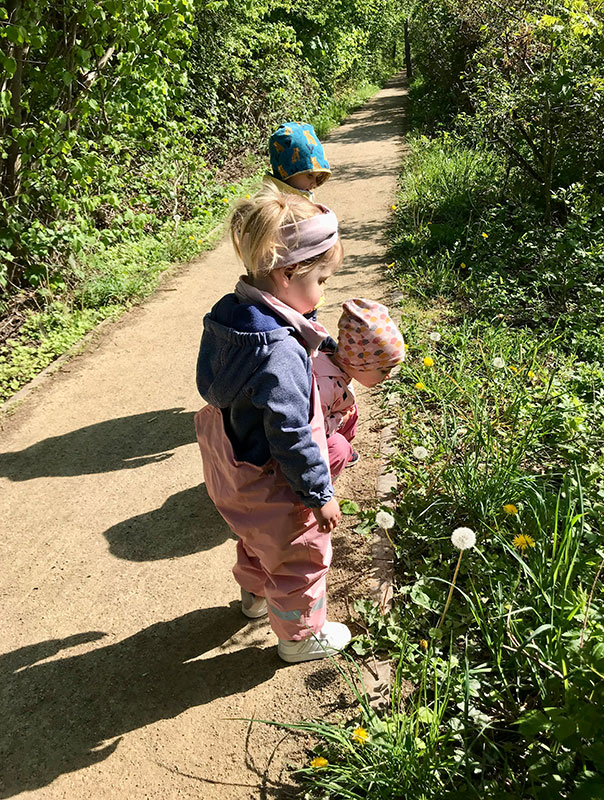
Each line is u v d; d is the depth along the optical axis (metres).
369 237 7.59
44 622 2.85
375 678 2.37
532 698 2.15
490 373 4.05
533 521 2.77
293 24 18.11
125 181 8.18
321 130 16.02
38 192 6.46
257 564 2.53
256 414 2.01
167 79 8.15
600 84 6.15
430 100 16.52
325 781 2.03
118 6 6.02
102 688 2.51
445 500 3.07
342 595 2.75
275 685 2.43
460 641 2.44
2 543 3.37
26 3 5.61
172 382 4.94
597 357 4.26
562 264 5.39
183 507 3.52
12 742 2.35
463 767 1.95
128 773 2.20
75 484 3.81
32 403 4.80
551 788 1.80
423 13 16.20
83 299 6.34
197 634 2.71
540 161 6.96
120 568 3.12
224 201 9.52
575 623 2.17
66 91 6.64
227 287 6.87
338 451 2.78
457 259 6.26
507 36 6.87
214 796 2.09
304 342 2.04
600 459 3.11
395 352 2.63
